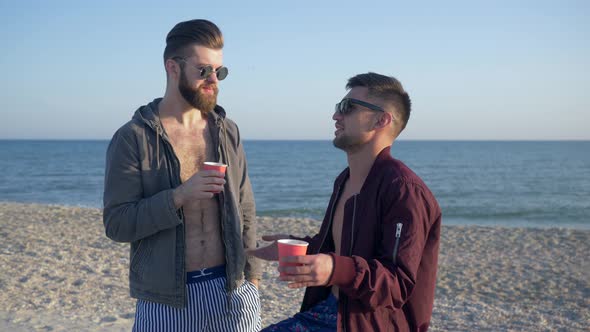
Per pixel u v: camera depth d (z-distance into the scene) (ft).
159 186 8.79
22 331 16.53
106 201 8.59
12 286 22.24
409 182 7.03
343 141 7.70
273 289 23.88
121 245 33.91
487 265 30.78
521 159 315.37
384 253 6.84
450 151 481.46
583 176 173.37
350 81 7.90
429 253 7.22
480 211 80.64
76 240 35.55
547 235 42.83
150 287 8.71
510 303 22.85
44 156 329.11
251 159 319.88
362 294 6.44
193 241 8.97
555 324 19.67
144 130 8.73
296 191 126.11
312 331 7.77
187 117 9.32
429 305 7.25
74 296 21.11
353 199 7.43
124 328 17.20
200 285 8.96
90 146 612.70
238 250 9.32
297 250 6.59
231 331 9.33
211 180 8.04
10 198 96.17
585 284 26.32
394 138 7.83
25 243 33.76
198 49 8.68
